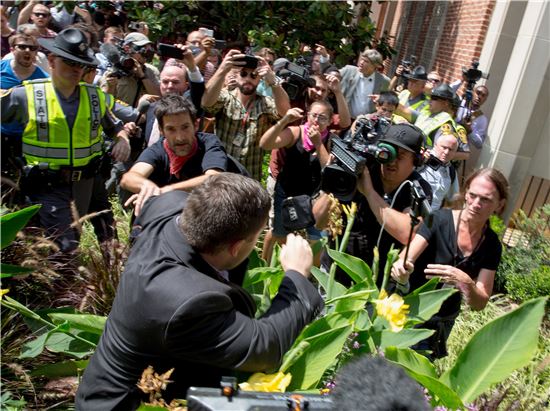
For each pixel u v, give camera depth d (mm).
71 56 3584
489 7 8180
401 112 6637
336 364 2609
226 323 1862
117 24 8883
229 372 2025
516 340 2482
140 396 1968
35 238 3312
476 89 7176
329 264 3582
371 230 3371
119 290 1986
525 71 6938
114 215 4891
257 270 2885
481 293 3016
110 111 4258
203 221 1903
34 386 2873
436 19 11344
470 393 2475
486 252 3123
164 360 1924
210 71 6816
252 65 4660
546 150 7098
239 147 4844
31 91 3672
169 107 3332
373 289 2881
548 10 6781
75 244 3748
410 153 3186
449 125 5988
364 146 3186
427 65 11422
